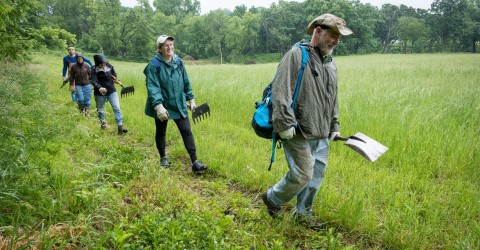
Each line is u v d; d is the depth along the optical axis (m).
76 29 99.62
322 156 3.42
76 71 8.04
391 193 4.10
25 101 7.07
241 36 109.00
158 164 4.67
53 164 3.95
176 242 2.80
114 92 7.07
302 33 114.31
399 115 7.00
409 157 5.34
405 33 117.88
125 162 4.74
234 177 4.66
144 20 92.19
